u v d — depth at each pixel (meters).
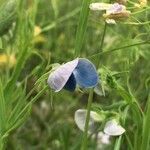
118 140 0.12
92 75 0.09
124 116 0.12
